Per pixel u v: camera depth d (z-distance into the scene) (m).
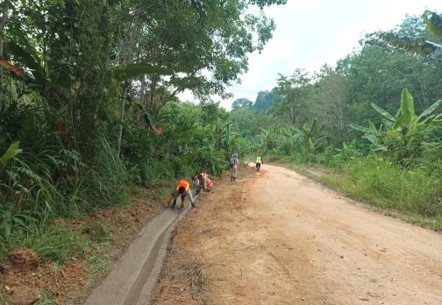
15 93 8.68
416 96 28.91
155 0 9.05
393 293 4.70
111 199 8.01
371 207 10.73
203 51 11.80
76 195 7.06
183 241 6.90
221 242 6.71
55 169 6.98
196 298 4.54
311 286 4.85
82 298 4.41
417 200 10.37
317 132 36.72
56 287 4.50
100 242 6.11
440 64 26.91
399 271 5.50
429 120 17.16
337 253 6.20
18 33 6.93
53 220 6.02
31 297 4.02
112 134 9.91
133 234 6.91
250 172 23.36
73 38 6.91
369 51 34.50
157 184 11.65
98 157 7.80
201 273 5.27
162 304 4.41
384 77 31.52
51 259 5.02
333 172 23.44
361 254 6.21
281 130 45.72
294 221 8.36
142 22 10.45
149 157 11.88
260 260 5.77
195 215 9.15
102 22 7.62
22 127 6.88
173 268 5.54
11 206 5.45
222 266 5.54
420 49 10.22
